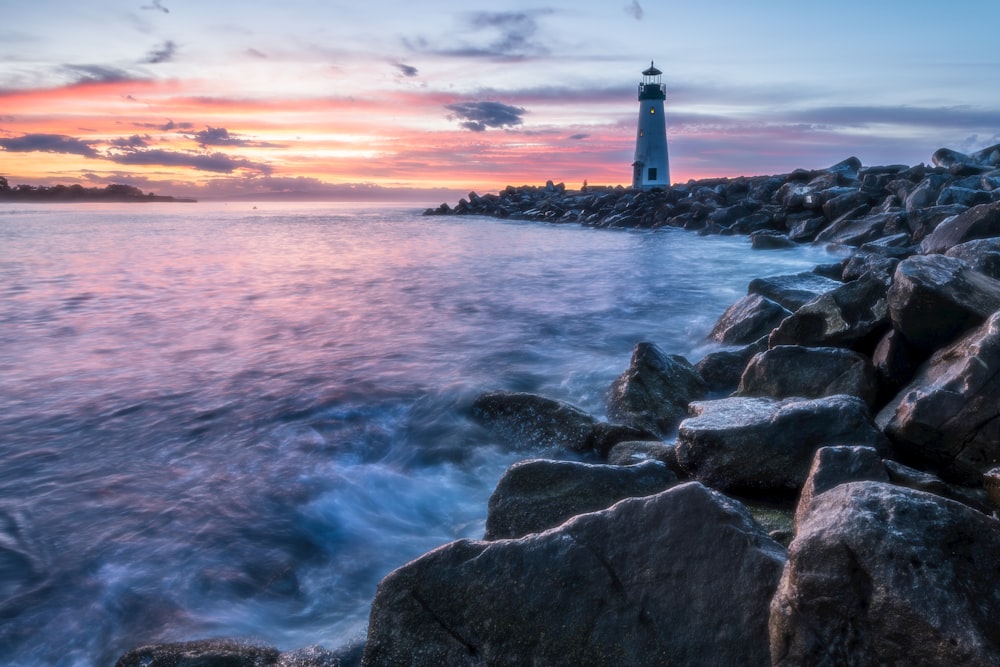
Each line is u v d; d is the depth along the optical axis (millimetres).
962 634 3055
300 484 7848
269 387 11359
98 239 45656
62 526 6965
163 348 14391
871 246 16328
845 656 3340
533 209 69688
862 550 3352
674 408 9031
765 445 6508
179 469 8297
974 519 3480
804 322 9781
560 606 4211
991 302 7645
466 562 4477
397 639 4402
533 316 17203
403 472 8141
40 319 17562
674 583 4121
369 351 13859
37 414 10219
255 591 5941
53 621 5562
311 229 59594
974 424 6191
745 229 37281
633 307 17875
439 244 40781
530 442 8523
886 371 8086
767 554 4074
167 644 4980
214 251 36750
